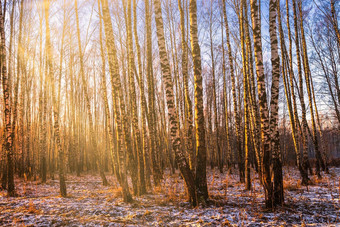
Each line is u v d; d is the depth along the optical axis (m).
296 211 6.70
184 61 12.46
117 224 6.08
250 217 6.37
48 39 10.41
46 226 5.99
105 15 9.48
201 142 7.89
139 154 10.52
